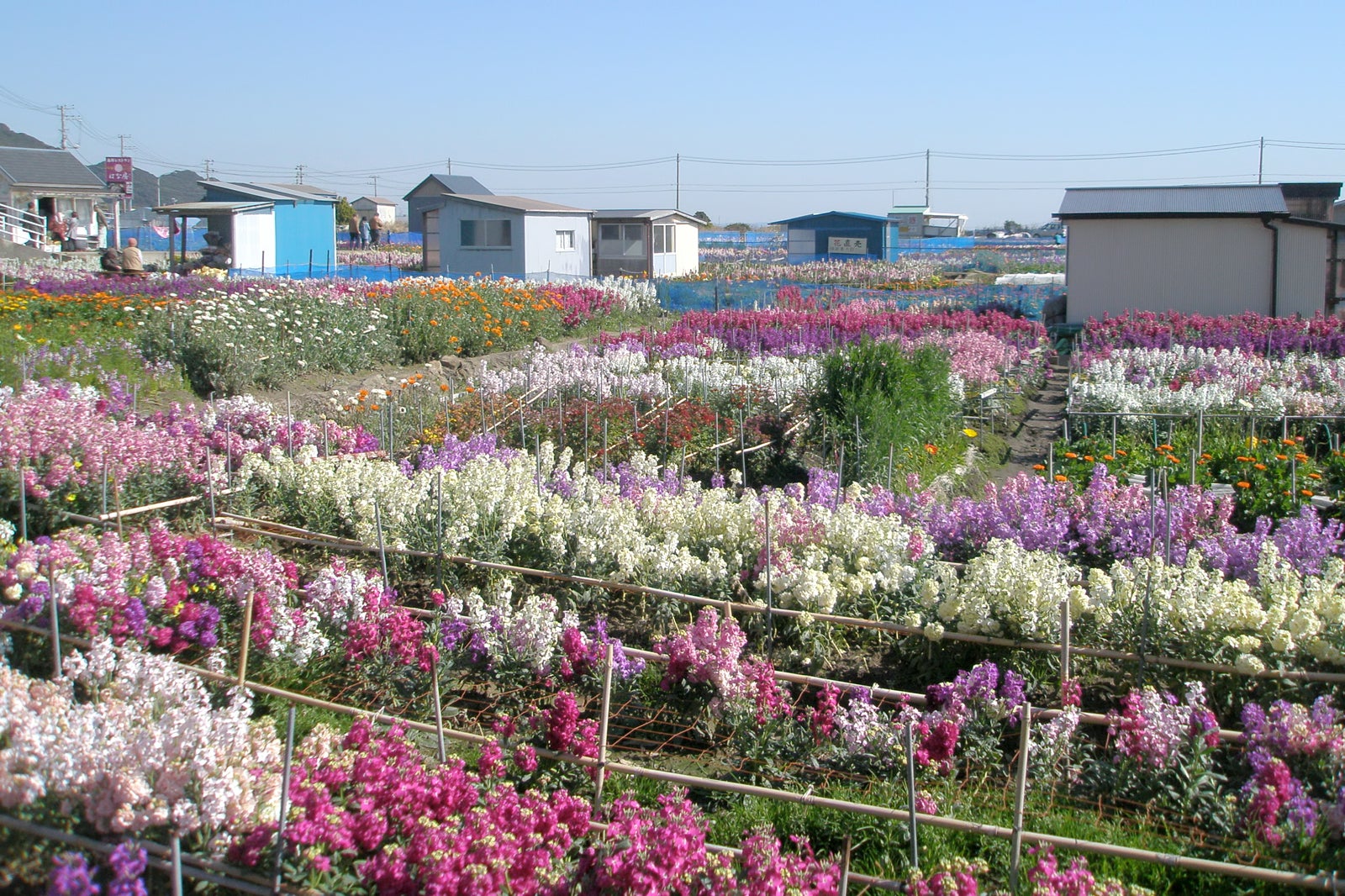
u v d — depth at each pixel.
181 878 4.06
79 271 30.72
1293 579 7.20
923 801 5.46
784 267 50.22
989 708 6.20
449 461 11.14
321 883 4.33
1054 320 28.48
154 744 4.43
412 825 4.52
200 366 16.33
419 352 20.17
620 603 8.28
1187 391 15.31
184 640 6.86
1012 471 14.15
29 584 6.82
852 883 4.89
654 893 4.12
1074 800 5.70
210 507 9.67
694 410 13.70
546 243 40.50
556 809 4.77
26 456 9.77
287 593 7.51
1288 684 6.55
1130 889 4.35
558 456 12.96
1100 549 9.28
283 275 40.28
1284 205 25.64
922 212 84.44
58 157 53.97
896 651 7.52
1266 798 5.09
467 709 6.78
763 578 7.80
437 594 7.71
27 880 4.24
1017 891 4.67
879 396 12.38
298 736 6.13
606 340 20.44
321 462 10.12
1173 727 5.73
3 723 4.47
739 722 6.20
